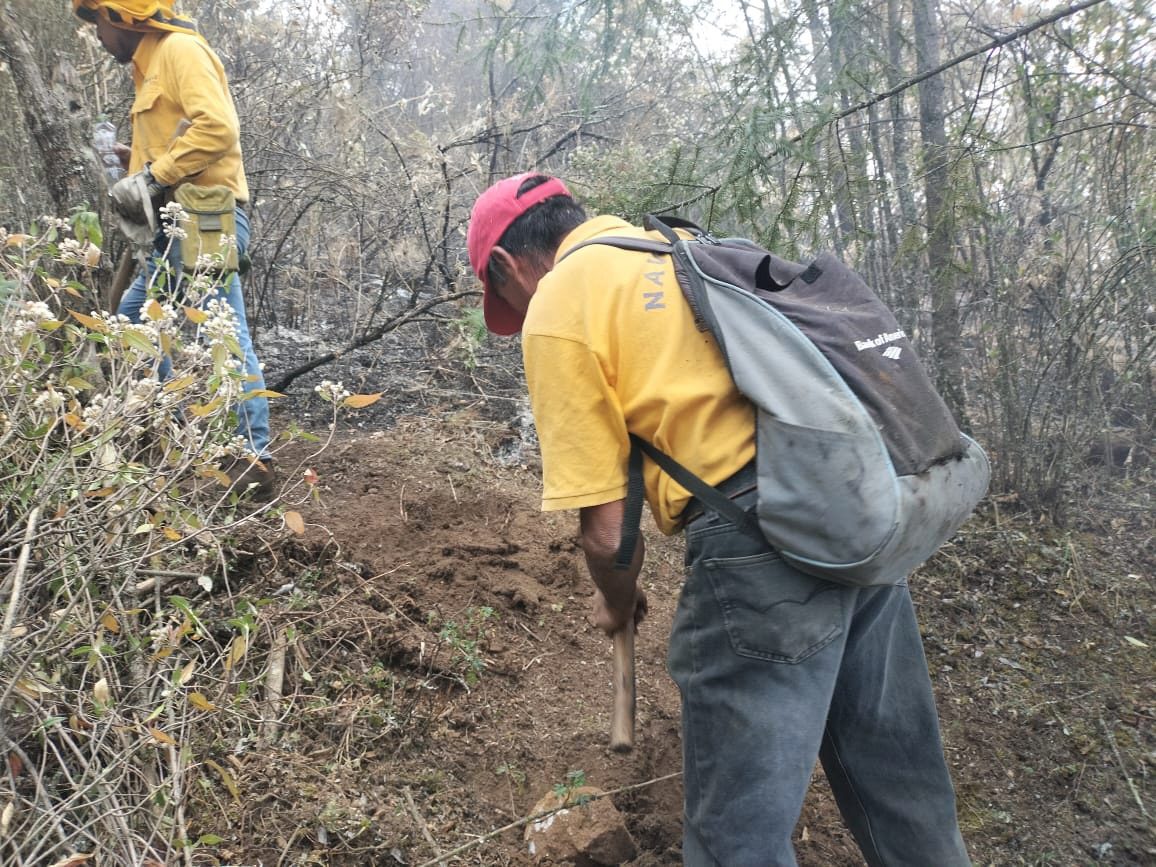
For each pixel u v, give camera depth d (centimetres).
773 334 153
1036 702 297
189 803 186
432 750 230
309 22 501
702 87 650
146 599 222
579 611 292
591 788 220
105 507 186
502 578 291
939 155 357
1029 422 391
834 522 146
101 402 192
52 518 183
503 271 190
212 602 237
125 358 186
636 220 361
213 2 457
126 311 290
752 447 155
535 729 246
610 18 536
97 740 169
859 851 239
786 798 153
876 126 446
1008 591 350
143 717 179
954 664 314
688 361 158
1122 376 393
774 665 156
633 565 177
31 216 313
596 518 164
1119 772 271
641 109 650
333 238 491
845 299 168
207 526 196
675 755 251
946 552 368
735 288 157
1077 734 283
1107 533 392
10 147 321
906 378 157
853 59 354
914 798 181
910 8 455
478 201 192
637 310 160
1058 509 391
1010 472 400
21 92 281
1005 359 391
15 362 179
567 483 161
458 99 777
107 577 192
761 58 361
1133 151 387
